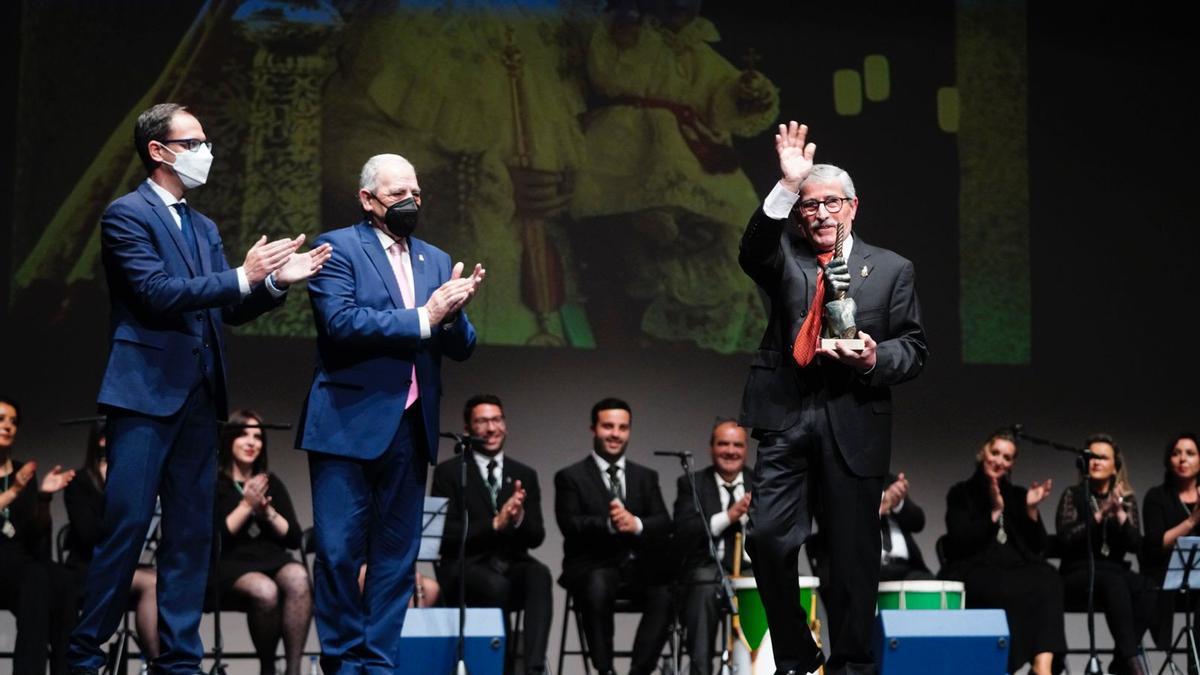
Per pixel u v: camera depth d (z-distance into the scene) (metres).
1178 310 8.39
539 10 7.81
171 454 3.51
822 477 3.38
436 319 3.59
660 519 6.31
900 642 4.65
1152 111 8.47
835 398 3.38
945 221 8.16
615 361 7.74
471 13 7.73
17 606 5.63
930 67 8.23
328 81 7.49
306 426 3.64
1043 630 6.18
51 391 7.12
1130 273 8.35
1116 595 6.39
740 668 5.25
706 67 7.96
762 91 8.01
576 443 7.68
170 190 3.61
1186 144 8.49
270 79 7.44
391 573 3.71
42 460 7.09
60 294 7.17
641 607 6.34
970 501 6.52
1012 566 6.38
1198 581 6.17
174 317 3.45
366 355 3.66
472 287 3.63
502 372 7.62
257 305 3.54
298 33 7.50
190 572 3.51
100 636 3.39
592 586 6.04
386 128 7.54
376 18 7.59
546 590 5.98
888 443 3.41
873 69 8.16
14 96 7.20
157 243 3.51
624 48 7.89
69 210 7.21
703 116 7.94
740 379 7.86
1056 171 8.31
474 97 7.68
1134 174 8.41
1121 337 8.30
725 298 7.88
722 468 6.50
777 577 3.39
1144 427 8.27
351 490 3.63
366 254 3.73
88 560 5.85
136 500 3.41
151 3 7.38
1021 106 8.30
